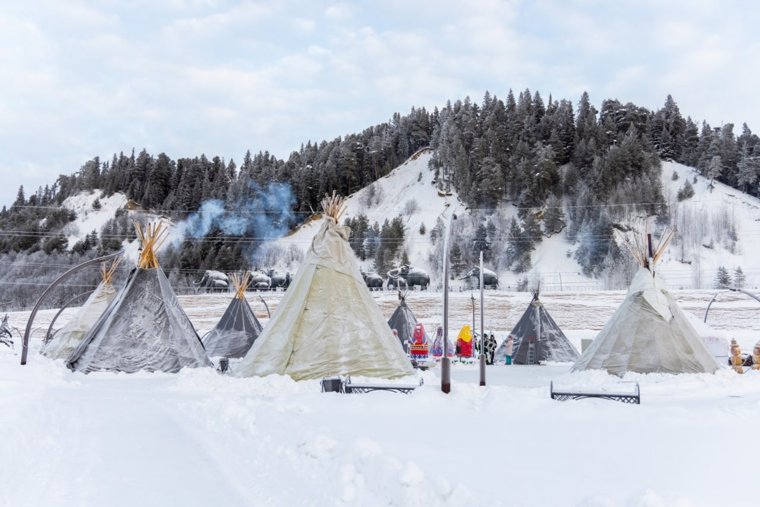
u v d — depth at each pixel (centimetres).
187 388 1549
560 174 12950
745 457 722
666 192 12125
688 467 672
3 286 9644
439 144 14938
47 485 632
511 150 13825
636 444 792
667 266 9756
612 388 1341
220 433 929
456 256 10306
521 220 11612
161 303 2100
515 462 684
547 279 9719
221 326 3000
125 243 13212
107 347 1991
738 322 5331
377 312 1850
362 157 16025
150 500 582
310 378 1638
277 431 845
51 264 11444
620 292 6775
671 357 1916
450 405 1112
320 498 567
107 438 896
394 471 569
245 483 642
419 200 13725
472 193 12312
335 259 1848
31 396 1302
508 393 1182
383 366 1694
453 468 645
